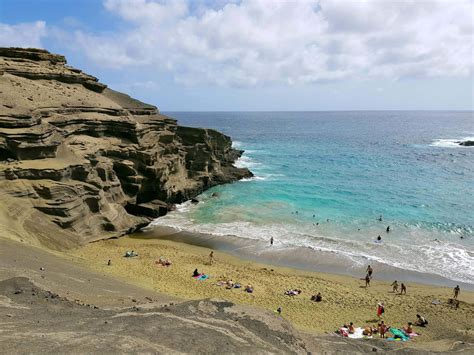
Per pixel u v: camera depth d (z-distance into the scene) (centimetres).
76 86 5581
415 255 3903
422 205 5634
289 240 4262
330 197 6034
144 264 3481
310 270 3609
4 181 3391
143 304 1900
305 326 2558
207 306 1795
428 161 9844
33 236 3234
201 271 3438
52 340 1262
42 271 2261
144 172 4934
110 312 1652
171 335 1417
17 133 3622
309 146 13150
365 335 2456
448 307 2933
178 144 6297
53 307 1630
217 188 6588
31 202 3456
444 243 4200
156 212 4934
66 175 3772
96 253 3616
